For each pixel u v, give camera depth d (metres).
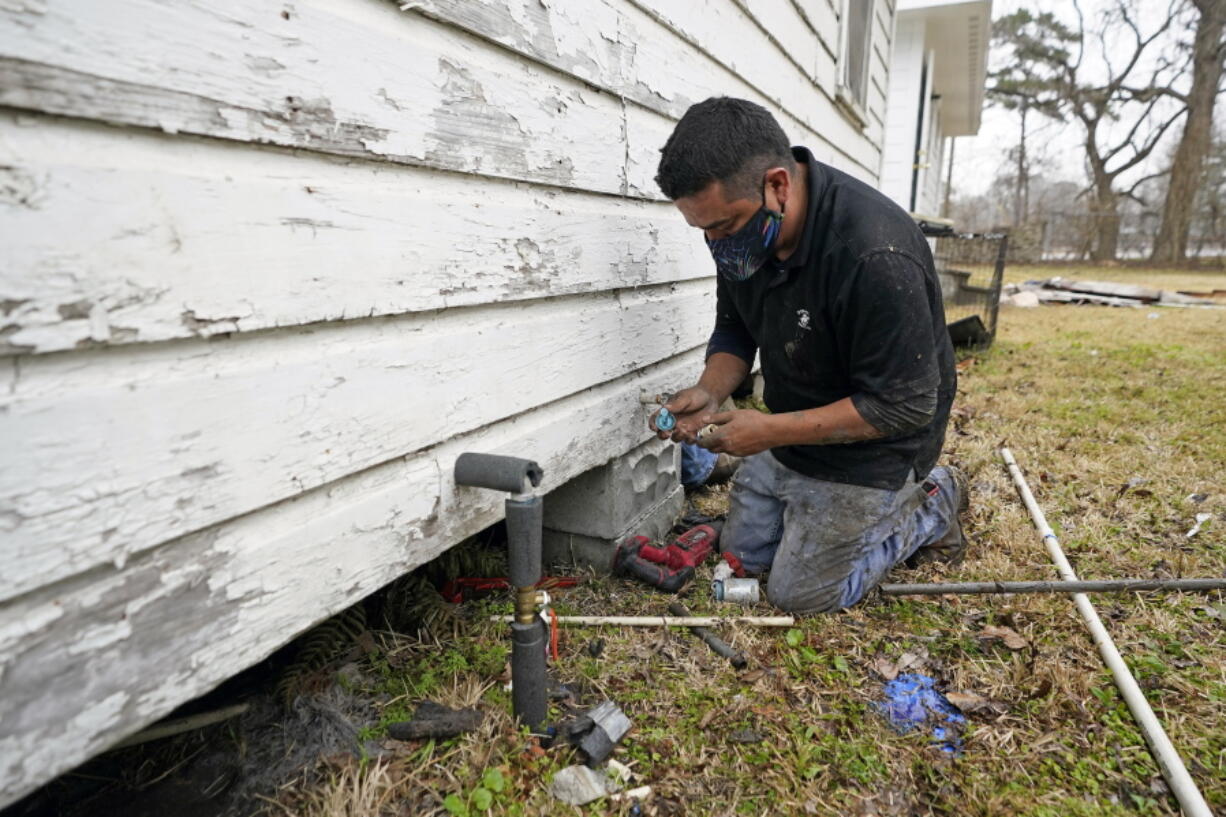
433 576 2.06
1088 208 24.95
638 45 2.01
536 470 1.39
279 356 1.08
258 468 1.07
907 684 1.77
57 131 0.79
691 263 2.58
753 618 2.01
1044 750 1.54
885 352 1.74
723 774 1.46
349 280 1.16
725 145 1.55
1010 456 3.34
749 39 2.91
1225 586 2.12
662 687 1.73
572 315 1.84
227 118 0.95
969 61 11.73
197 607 1.01
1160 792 1.43
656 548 2.28
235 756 1.43
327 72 1.08
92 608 0.88
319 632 1.67
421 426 1.37
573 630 1.94
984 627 2.01
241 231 0.99
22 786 0.83
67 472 0.83
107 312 0.84
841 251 1.71
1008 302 11.10
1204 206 23.17
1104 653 1.82
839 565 2.04
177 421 0.94
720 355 2.30
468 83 1.37
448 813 1.33
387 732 1.50
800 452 2.12
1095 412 4.23
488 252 1.48
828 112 4.57
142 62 0.84
